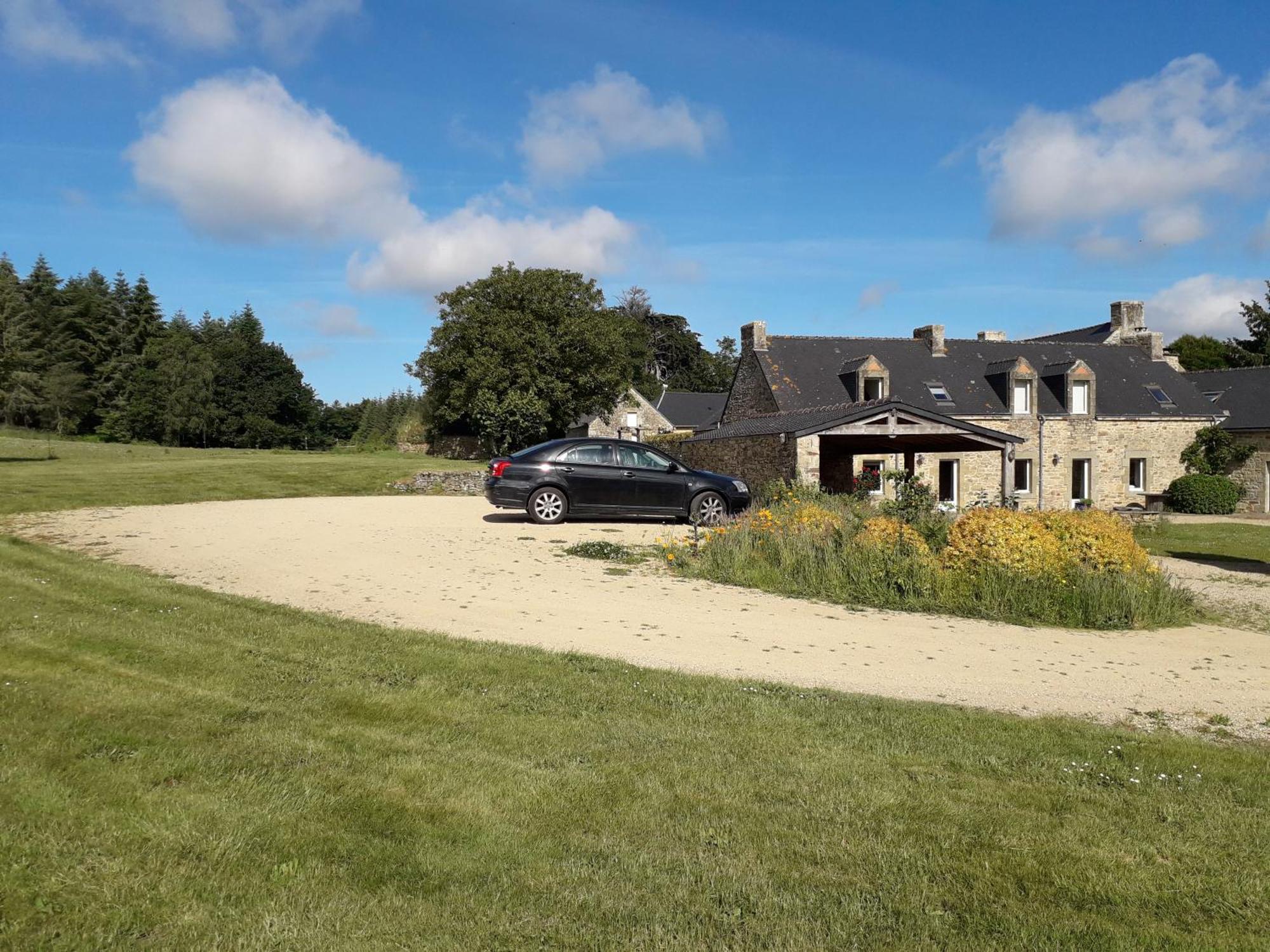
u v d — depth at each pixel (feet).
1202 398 107.76
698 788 14.28
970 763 16.22
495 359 164.76
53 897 9.73
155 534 41.60
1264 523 82.69
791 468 64.13
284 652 21.03
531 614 28.60
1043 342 119.75
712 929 10.02
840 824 13.12
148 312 250.16
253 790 12.89
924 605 33.45
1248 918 10.81
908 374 102.83
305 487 75.46
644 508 50.98
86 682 17.37
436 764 14.57
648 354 250.57
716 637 27.09
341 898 10.19
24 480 68.44
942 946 9.84
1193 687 23.79
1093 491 101.19
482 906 10.25
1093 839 12.98
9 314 174.91
